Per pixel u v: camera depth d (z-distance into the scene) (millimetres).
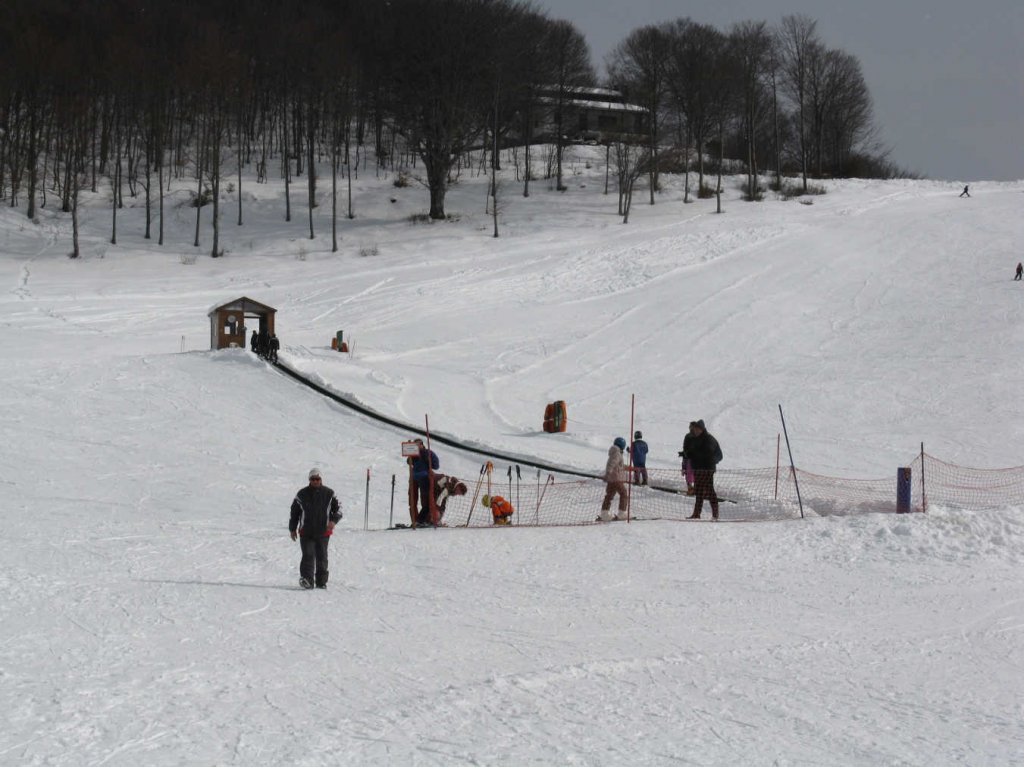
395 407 31656
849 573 13820
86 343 40250
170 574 13031
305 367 35125
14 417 27484
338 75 82875
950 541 15352
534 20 87750
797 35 102750
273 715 7230
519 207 80812
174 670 8352
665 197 85625
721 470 24312
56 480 22000
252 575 13164
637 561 14609
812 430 30281
